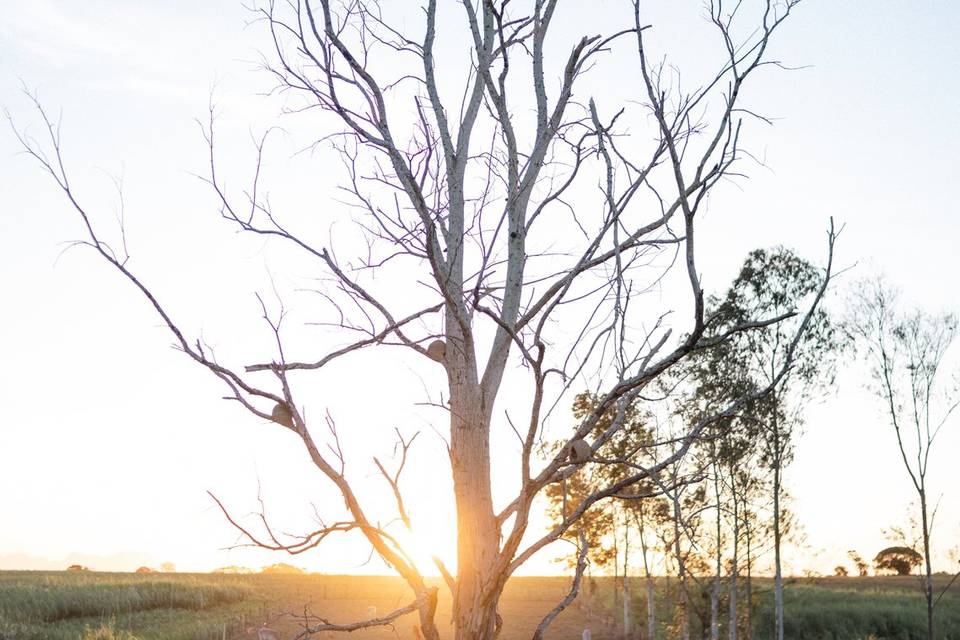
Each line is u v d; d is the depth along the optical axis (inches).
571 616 1776.6
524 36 253.8
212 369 220.5
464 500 235.1
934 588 2363.4
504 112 242.8
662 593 1449.3
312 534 228.7
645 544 1272.1
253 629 1483.8
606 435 227.9
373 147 241.0
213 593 1931.6
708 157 225.5
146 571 3019.2
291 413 223.9
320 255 235.9
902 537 1398.9
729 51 217.2
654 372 217.2
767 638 1715.1
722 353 1043.3
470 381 238.4
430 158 232.1
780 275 1238.9
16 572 2721.5
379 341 235.0
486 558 233.0
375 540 230.7
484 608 228.7
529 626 1625.2
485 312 213.6
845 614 1899.6
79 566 3314.5
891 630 1868.8
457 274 242.4
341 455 225.1
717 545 1159.0
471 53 251.4
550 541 227.3
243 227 233.5
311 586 2187.5
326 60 236.4
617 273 222.8
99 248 216.2
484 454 238.1
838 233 221.1
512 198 242.8
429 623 233.1
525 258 250.7
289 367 227.5
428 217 223.6
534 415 217.3
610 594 2078.0
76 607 1701.5
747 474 1208.2
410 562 233.5
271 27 239.8
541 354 209.9
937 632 1829.5
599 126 229.9
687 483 230.2
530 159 247.9
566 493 236.1
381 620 237.6
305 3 237.1
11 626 1427.2
